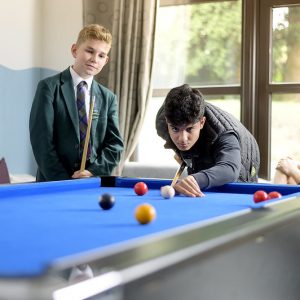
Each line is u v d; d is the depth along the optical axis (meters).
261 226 1.02
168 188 1.75
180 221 1.21
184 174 3.28
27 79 4.05
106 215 1.31
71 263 0.67
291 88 3.78
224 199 1.73
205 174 1.84
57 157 2.56
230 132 2.03
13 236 0.99
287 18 3.84
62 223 1.17
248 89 3.85
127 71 3.89
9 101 3.88
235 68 3.95
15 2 3.91
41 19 4.18
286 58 3.85
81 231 1.06
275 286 1.33
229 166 1.89
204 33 4.02
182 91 1.94
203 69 4.03
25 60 4.03
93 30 2.60
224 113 2.18
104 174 2.64
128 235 1.01
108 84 3.96
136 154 4.09
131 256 0.73
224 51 3.97
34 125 2.56
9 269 0.62
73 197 1.77
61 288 1.28
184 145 1.94
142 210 1.14
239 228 0.97
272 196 1.64
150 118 4.11
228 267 1.06
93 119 2.64
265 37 3.83
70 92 2.62
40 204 1.56
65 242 0.93
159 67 4.11
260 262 1.22
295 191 1.91
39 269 0.62
